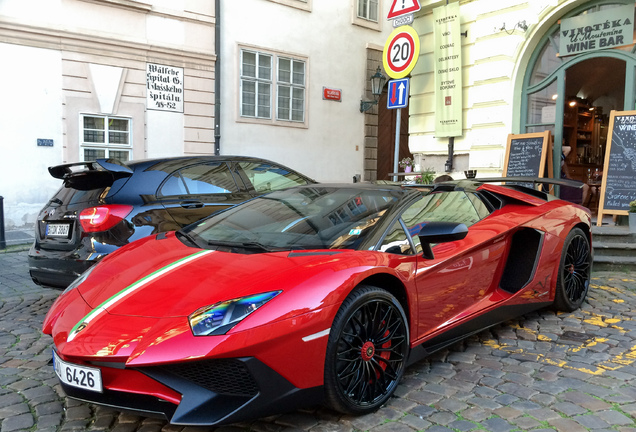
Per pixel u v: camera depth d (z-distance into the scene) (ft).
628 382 8.77
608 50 22.38
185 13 34.40
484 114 26.61
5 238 26.08
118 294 7.67
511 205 12.06
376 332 7.86
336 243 8.66
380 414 7.77
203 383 6.57
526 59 25.23
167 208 13.39
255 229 9.60
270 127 39.91
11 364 10.20
